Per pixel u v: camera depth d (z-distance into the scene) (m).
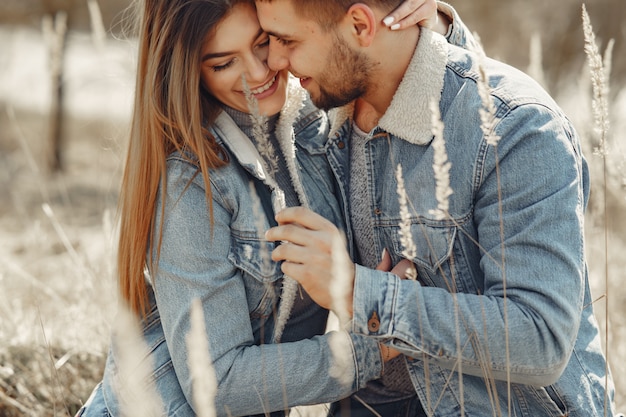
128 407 1.87
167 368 1.92
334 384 1.81
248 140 1.97
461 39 2.14
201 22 1.81
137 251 1.90
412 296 1.71
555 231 1.69
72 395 2.70
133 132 1.92
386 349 1.87
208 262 1.84
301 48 1.84
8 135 9.87
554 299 1.66
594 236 3.30
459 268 1.85
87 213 6.14
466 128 1.80
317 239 1.72
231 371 1.81
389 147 1.87
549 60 7.46
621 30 7.34
